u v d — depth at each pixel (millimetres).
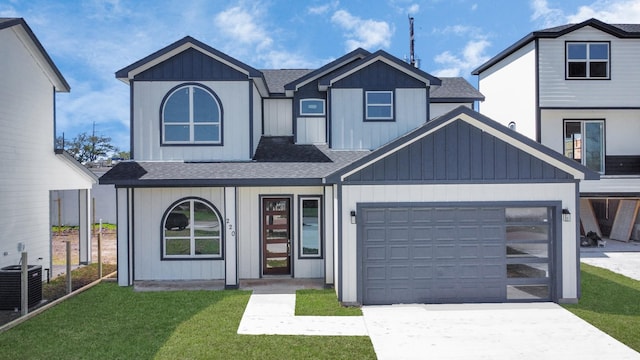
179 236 11516
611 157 16703
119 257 10992
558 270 9352
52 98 12734
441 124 9305
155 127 11734
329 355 6711
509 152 9414
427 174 9359
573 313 8672
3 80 10570
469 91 15578
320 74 13258
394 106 12812
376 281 9438
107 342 7164
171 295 10047
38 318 8383
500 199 9398
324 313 8773
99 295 10055
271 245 11961
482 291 9516
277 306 9219
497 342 7234
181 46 11617
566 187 9430
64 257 15344
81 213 14219
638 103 15805
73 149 47125
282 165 11492
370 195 9336
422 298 9469
